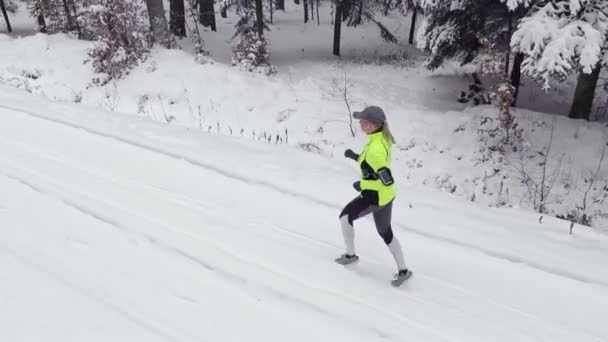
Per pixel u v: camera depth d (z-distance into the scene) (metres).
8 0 28.80
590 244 5.27
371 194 4.01
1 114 8.45
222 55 21.72
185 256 4.53
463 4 13.06
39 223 4.93
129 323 3.57
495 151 11.07
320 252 4.85
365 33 30.64
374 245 5.10
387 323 3.83
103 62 12.83
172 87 12.38
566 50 8.46
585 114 12.38
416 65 21.50
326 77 17.36
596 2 8.80
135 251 4.55
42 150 6.95
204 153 7.25
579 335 3.83
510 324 3.92
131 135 7.83
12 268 4.12
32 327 3.46
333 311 3.92
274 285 4.20
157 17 14.99
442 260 4.86
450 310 4.06
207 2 25.64
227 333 3.56
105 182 6.06
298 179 6.52
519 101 16.73
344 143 11.32
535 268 4.72
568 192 9.82
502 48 13.34
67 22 19.64
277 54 23.69
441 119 12.45
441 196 6.61
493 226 5.57
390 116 12.61
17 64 13.61
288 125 11.88
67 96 12.27
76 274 4.12
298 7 36.44
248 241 4.92
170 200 5.72
